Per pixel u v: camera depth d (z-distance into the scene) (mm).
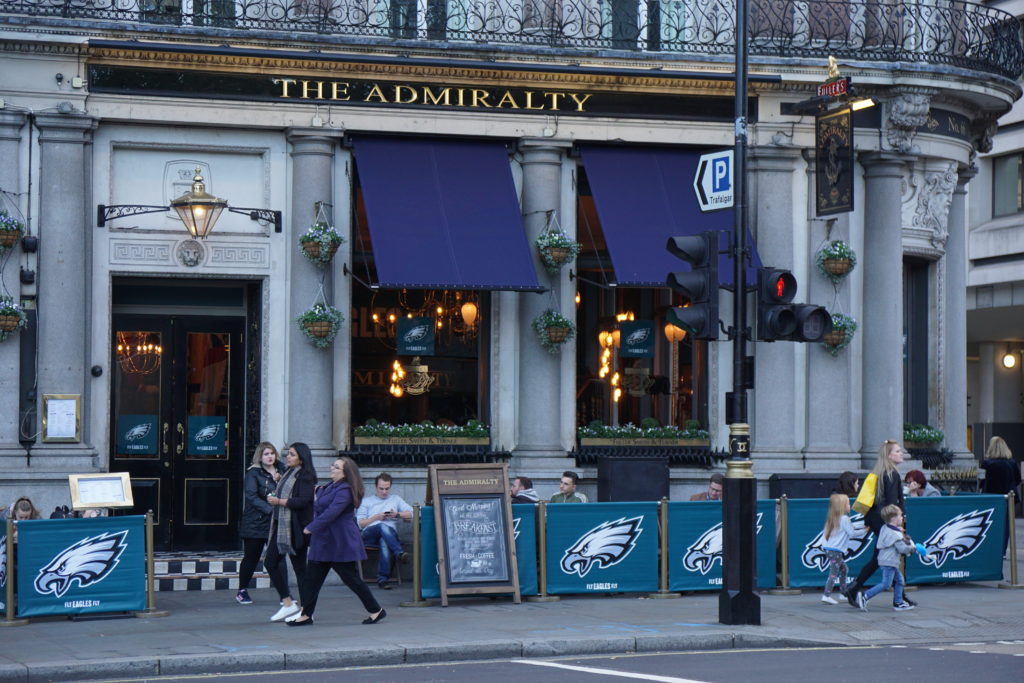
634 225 18703
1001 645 13477
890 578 15391
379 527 17266
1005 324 36781
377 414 18609
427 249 17859
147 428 18344
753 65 19281
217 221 17953
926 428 20672
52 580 14305
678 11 19484
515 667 11953
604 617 14602
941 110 20406
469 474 15789
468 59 18453
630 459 18281
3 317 16891
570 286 18953
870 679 10945
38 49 17250
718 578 16438
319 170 18109
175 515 18344
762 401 19438
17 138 17266
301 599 14281
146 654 12172
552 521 15961
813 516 16812
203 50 17531
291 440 18047
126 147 17828
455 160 18562
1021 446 36000
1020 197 35281
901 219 20109
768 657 12516
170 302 18484
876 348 19844
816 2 19703
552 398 18750
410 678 11273
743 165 14227
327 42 17953
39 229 17312
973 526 17500
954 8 20438
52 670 11484
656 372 19547
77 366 17359
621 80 18828
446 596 15383
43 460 17172
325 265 18047
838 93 18172
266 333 18141
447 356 18891
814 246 19641
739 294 14148
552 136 18781
